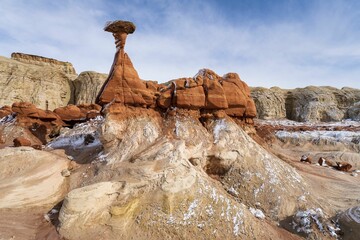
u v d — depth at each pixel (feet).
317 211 43.83
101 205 35.40
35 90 225.35
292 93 271.90
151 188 38.22
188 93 59.47
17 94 213.25
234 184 49.03
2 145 83.41
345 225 39.99
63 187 46.06
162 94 59.57
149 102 58.03
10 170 47.06
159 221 35.01
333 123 205.98
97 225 34.01
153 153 44.39
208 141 55.26
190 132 55.06
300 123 210.18
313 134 142.72
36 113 102.17
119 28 55.67
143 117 55.31
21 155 50.70
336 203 50.90
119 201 36.14
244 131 63.72
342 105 253.24
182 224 35.06
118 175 41.88
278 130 154.92
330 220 42.14
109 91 54.44
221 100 61.41
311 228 39.06
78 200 33.86
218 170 52.31
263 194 46.50
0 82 208.03
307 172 71.10
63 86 258.37
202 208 37.55
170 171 39.70
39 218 37.96
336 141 126.31
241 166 51.42
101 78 271.28
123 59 56.54
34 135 95.55
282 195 46.26
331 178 69.77
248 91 73.87
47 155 52.95
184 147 46.73
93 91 260.42
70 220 33.37
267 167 52.21
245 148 55.06
